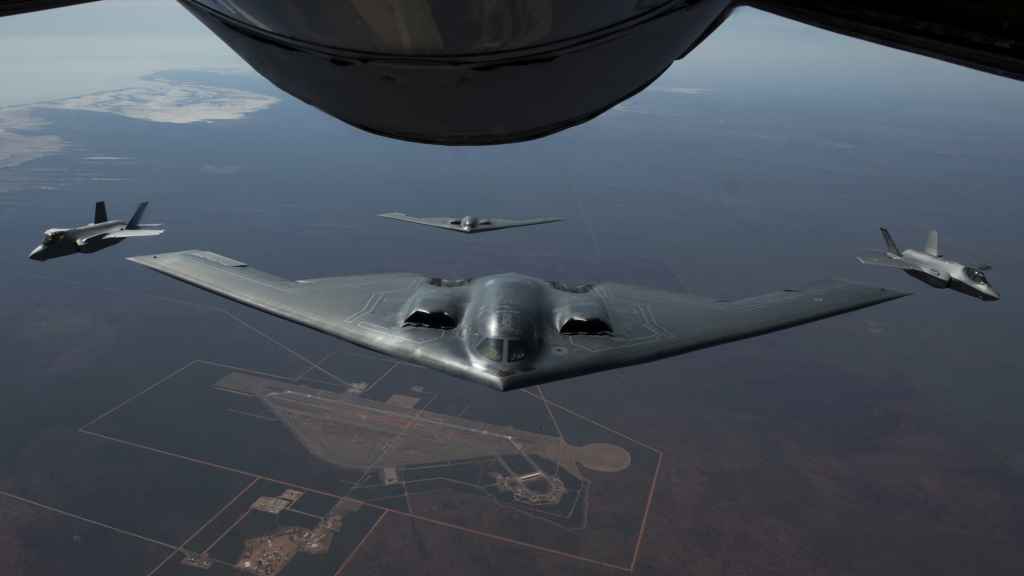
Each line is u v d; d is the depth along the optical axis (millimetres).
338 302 46125
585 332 42250
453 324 42594
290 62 9445
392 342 41562
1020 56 11094
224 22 9320
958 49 11586
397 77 8914
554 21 7770
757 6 12141
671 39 9742
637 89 11273
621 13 8188
